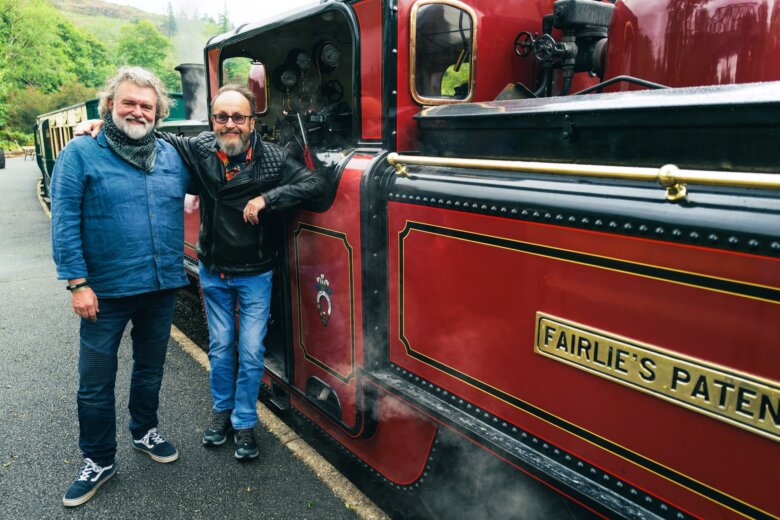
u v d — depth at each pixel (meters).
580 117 1.44
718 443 1.18
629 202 1.29
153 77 2.19
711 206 1.16
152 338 2.51
